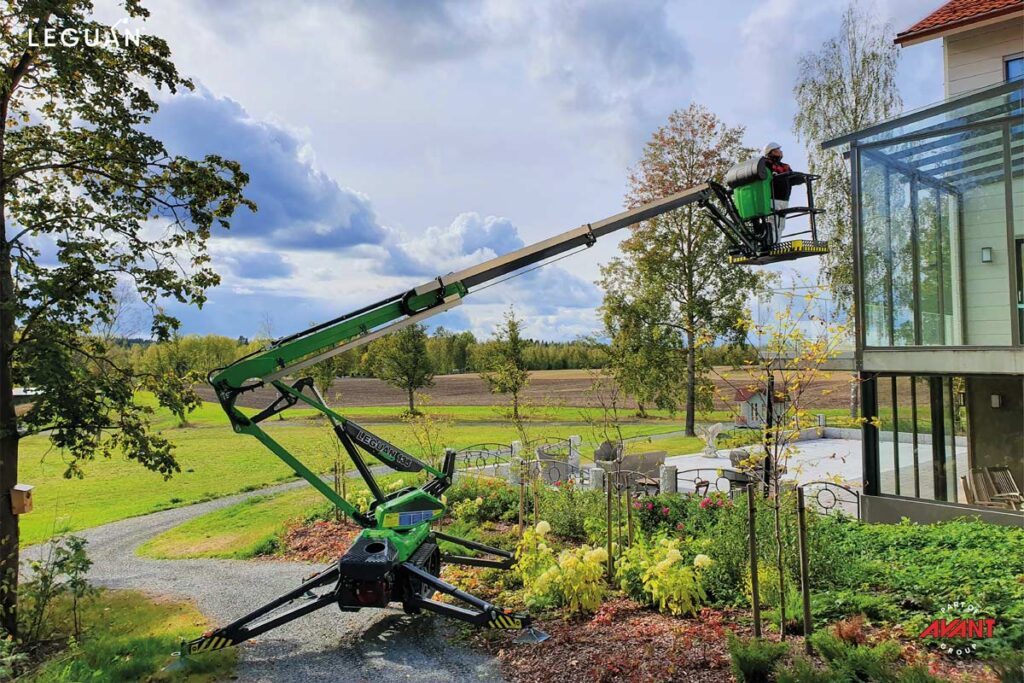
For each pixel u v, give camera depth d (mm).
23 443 37438
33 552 13969
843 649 5148
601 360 29375
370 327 7332
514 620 6699
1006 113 10531
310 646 7129
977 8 14102
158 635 7867
